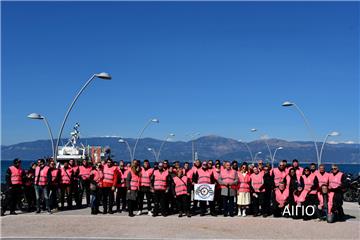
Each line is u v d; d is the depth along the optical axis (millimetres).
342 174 18234
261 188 19312
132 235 14969
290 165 20141
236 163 19500
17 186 19531
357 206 24953
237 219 18422
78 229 16047
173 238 14492
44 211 20828
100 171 20219
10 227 16375
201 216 19344
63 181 21391
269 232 15656
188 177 19703
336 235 15156
